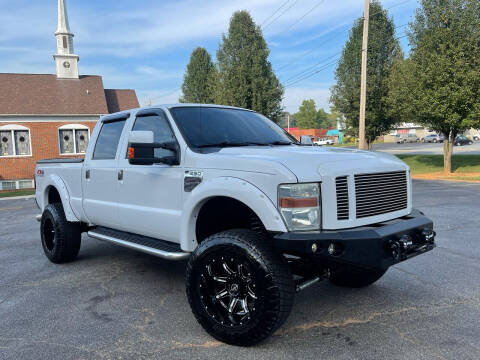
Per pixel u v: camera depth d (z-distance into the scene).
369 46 24.19
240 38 25.53
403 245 3.10
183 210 3.52
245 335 3.00
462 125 17.97
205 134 3.91
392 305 3.91
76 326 3.56
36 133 25.33
